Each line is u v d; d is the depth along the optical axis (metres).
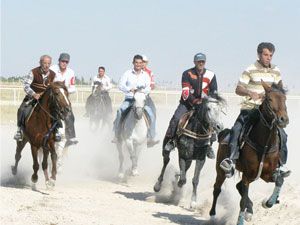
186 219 12.53
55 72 16.80
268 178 10.79
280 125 9.93
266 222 11.61
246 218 10.95
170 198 15.10
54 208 12.70
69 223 11.24
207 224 12.09
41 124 14.93
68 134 17.53
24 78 15.39
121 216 12.40
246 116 10.95
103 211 12.80
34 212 12.05
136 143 17.45
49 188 15.15
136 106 17.02
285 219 11.48
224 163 10.75
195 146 13.76
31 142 15.19
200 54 13.98
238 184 11.43
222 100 13.62
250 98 11.09
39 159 17.12
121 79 17.55
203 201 14.45
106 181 17.89
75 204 13.34
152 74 19.06
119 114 17.67
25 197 13.67
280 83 10.35
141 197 15.31
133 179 18.38
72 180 17.72
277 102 9.99
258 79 10.98
